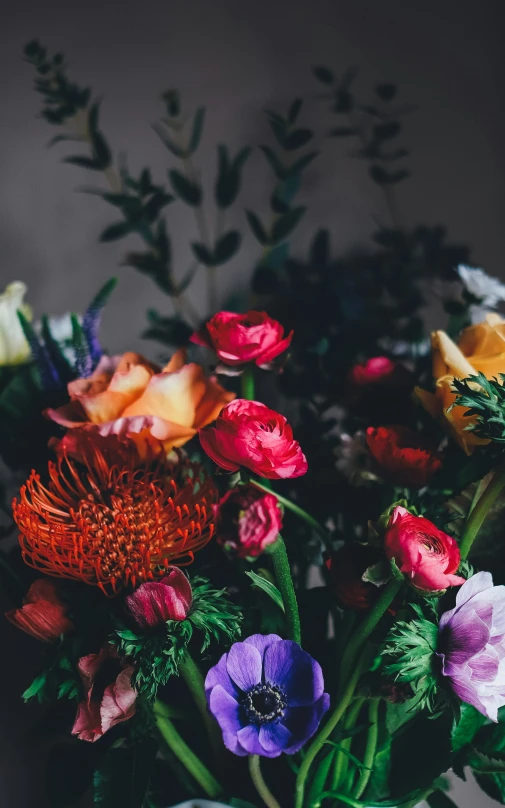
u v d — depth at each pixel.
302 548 0.84
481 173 1.16
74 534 0.72
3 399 0.86
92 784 0.81
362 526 0.83
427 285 1.09
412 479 0.74
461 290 0.93
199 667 0.79
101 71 1.06
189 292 1.11
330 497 0.83
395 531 0.67
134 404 0.78
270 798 0.75
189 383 0.79
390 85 1.06
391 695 0.71
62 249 1.08
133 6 1.06
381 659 0.75
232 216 1.11
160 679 0.69
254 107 1.10
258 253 1.12
